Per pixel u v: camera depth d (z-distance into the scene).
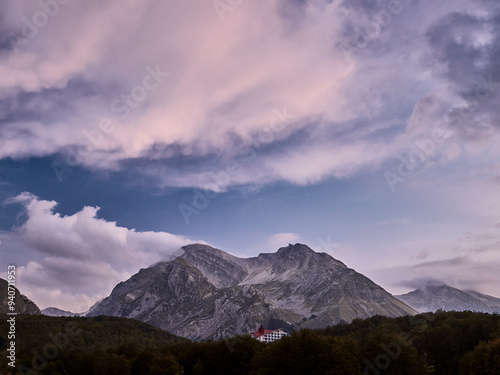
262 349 147.00
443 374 164.50
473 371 128.25
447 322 196.00
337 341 143.75
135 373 180.25
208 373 161.38
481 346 129.12
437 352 166.50
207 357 165.62
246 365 154.62
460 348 169.00
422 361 142.38
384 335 145.12
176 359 176.50
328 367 121.62
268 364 131.38
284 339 134.62
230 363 158.88
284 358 126.75
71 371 185.00
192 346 183.62
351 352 140.75
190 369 172.00
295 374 123.31
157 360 166.25
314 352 126.81
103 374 175.12
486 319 186.62
